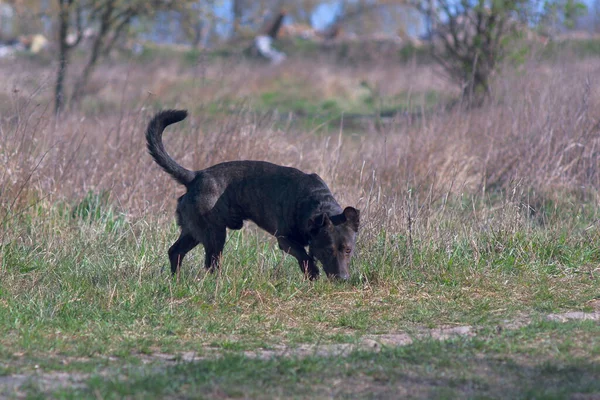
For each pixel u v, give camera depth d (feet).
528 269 61.98
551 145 83.71
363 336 46.80
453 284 58.44
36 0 188.03
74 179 76.64
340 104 174.91
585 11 111.24
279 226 56.44
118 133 81.15
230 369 38.29
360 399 34.81
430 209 67.67
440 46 150.61
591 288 57.26
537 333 45.27
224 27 201.57
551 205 76.74
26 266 59.77
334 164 80.94
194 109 92.12
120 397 34.24
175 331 47.24
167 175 77.71
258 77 206.28
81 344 43.16
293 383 36.73
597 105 88.84
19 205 69.26
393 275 58.85
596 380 37.09
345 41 299.17
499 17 114.62
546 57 105.19
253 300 54.19
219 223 57.47
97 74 165.58
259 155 80.79
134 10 163.84
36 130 75.56
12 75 92.38
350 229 54.44
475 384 36.76
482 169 85.81
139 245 64.64
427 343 42.91
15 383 36.47
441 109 93.04
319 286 56.75
